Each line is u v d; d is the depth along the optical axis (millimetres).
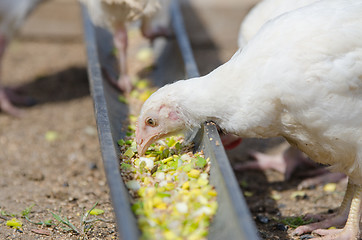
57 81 10938
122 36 7809
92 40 8164
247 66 5277
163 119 5598
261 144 8625
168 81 8359
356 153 5273
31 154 8422
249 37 6922
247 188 7477
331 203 6945
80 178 7641
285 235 6039
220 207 4484
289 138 5613
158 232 4301
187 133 5836
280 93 5098
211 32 12289
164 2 8484
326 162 5668
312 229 6062
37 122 9461
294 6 6168
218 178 4730
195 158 5359
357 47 5043
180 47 8344
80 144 8758
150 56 9281
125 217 3945
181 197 4766
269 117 5289
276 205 6938
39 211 6414
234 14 12891
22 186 7301
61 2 12672
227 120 5465
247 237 3732
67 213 6375
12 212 6348
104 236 5754
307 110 5086
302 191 7336
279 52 5145
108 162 4684
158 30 8984
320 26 5152
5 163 8102
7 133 9078
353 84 4977
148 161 5469
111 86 8047
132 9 7281
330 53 5008
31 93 10477
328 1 5523
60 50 12250
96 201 6785
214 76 5449
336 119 5070
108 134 5270
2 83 10680
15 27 9508
